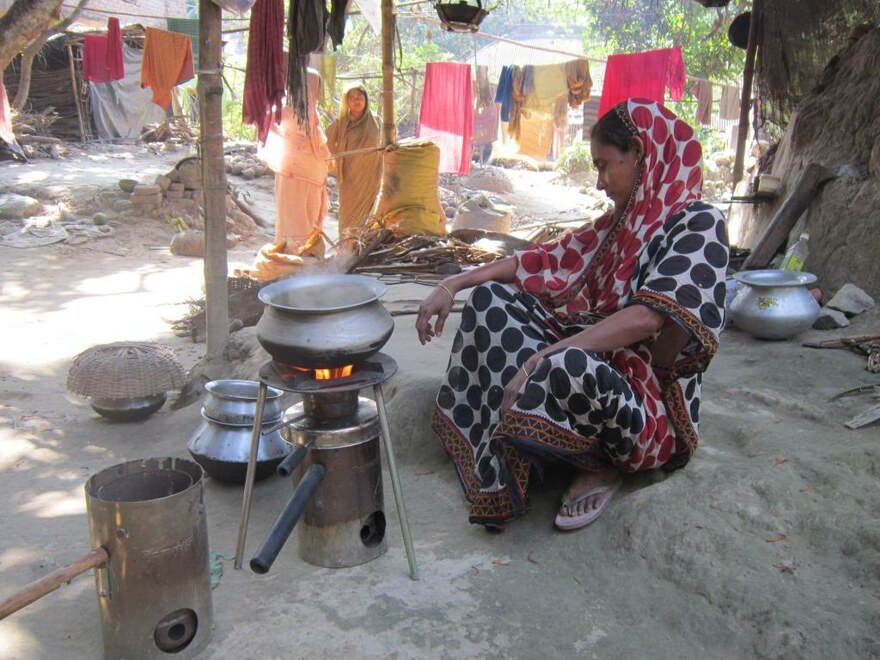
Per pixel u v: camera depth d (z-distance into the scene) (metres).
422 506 3.01
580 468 2.72
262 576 2.57
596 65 21.08
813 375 3.56
